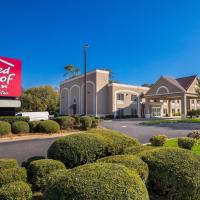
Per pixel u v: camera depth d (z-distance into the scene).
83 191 3.08
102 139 6.25
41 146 12.63
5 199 3.84
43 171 4.89
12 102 21.55
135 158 4.59
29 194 4.05
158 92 40.72
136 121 33.72
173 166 4.56
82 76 46.81
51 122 17.73
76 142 5.90
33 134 16.70
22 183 4.21
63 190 3.17
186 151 5.06
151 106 49.72
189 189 4.34
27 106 59.28
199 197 4.39
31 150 11.53
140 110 47.66
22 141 14.41
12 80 21.58
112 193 3.07
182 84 39.22
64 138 6.06
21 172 4.78
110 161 4.49
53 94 64.06
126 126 24.97
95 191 3.07
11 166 5.32
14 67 21.77
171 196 4.50
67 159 5.74
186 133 18.28
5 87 21.14
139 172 4.22
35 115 26.91
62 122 18.91
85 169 3.55
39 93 62.34
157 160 4.73
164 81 39.81
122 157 4.61
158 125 26.27
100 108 43.38
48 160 5.26
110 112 43.66
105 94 44.50
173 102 56.31
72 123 19.52
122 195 3.09
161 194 4.74
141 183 3.40
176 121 27.28
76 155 5.77
